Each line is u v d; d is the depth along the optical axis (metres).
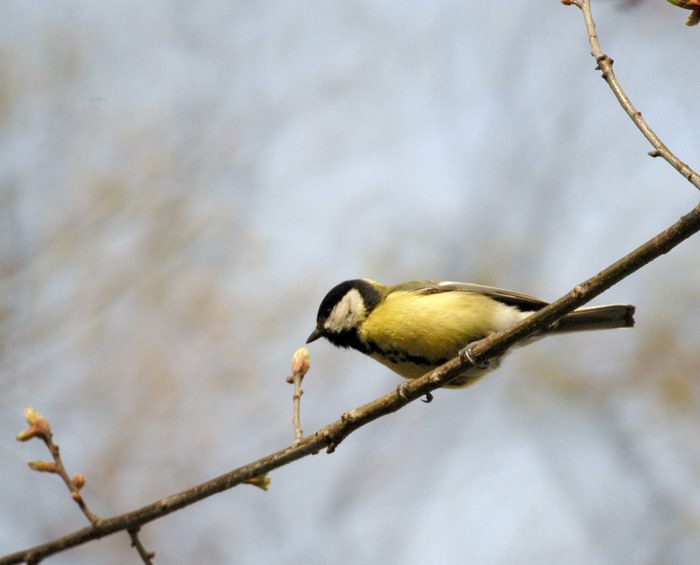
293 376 7.33
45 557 7.27
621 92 6.02
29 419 7.27
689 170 5.57
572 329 8.66
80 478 7.23
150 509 7.08
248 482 7.02
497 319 8.56
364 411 6.96
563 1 6.53
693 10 5.76
